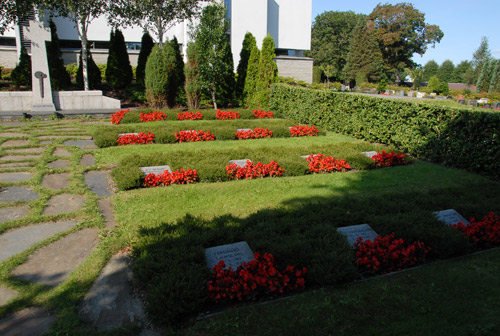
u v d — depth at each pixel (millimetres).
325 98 14578
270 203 6359
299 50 35656
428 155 10070
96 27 26953
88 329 3178
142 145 10617
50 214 5723
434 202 6199
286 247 4117
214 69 18203
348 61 58125
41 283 3904
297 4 33094
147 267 3785
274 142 11773
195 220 5254
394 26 57844
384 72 63438
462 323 3244
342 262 3941
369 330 3141
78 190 6766
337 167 8578
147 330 3221
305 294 3734
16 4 16484
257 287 3662
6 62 24156
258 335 3064
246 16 29391
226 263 4039
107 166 8477
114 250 4629
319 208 5852
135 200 6270
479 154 8641
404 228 4910
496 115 8281
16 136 10852
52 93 15891
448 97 43531
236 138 12188
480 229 5070
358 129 12719
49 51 18500
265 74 19031
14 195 6449
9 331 3154
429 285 3891
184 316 3303
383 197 6512
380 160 9125
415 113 10523
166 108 17672
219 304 3572
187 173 7344
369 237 4809
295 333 3090
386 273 4211
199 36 17844
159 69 16891
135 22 20250
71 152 9555
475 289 3805
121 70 20531
